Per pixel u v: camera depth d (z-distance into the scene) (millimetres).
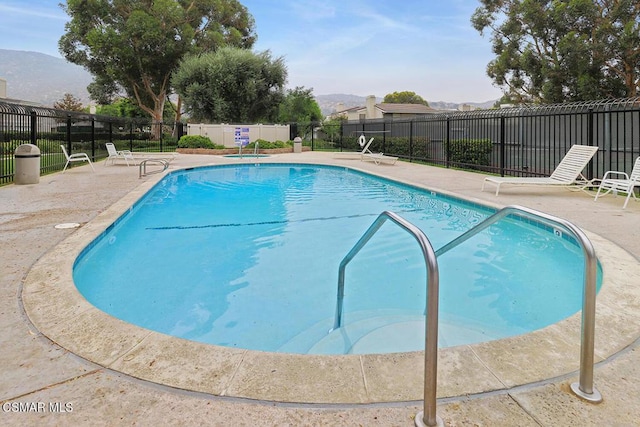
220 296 3473
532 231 5309
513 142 10430
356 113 43375
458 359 1902
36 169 8266
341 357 1918
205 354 1937
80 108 36688
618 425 1455
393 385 1691
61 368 1805
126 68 26969
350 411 1531
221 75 23906
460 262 4340
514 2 19422
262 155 18609
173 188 9445
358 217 6512
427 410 1441
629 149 8273
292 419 1486
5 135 9180
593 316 1595
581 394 1626
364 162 14258
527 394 1637
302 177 11602
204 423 1463
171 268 4152
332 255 4629
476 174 10461
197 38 29688
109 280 3816
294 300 3402
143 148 21750
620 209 5727
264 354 1942
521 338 2111
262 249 4820
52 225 4555
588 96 16266
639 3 14953
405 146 15445
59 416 1488
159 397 1609
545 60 17641
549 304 3264
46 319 2275
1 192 7074
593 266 1573
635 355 1935
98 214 5180
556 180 7238
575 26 16594
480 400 1599
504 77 20438
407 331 2771
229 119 24797
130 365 1831
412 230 1654
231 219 6324
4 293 2623
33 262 3246
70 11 26203
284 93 27406
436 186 8281
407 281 3844
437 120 12734
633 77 15719
